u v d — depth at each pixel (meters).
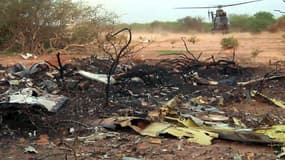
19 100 8.17
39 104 7.93
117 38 18.11
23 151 6.48
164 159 6.17
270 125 7.88
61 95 9.80
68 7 21.06
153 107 9.24
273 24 40.16
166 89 11.26
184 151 6.52
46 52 19.83
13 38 20.41
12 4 20.34
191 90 11.40
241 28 39.97
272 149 6.71
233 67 14.51
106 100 9.16
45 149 6.58
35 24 20.48
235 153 6.46
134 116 8.34
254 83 12.49
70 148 6.41
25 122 7.49
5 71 12.74
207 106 9.56
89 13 21.33
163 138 7.16
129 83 11.38
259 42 29.36
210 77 13.42
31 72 12.13
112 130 7.55
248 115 8.96
